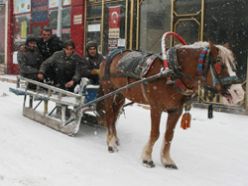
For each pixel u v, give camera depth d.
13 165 6.72
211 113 6.80
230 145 8.43
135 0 14.69
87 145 8.09
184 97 6.66
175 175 6.58
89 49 9.47
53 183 5.99
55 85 10.10
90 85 8.86
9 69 23.45
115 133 8.16
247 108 11.26
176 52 6.47
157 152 7.73
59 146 7.92
